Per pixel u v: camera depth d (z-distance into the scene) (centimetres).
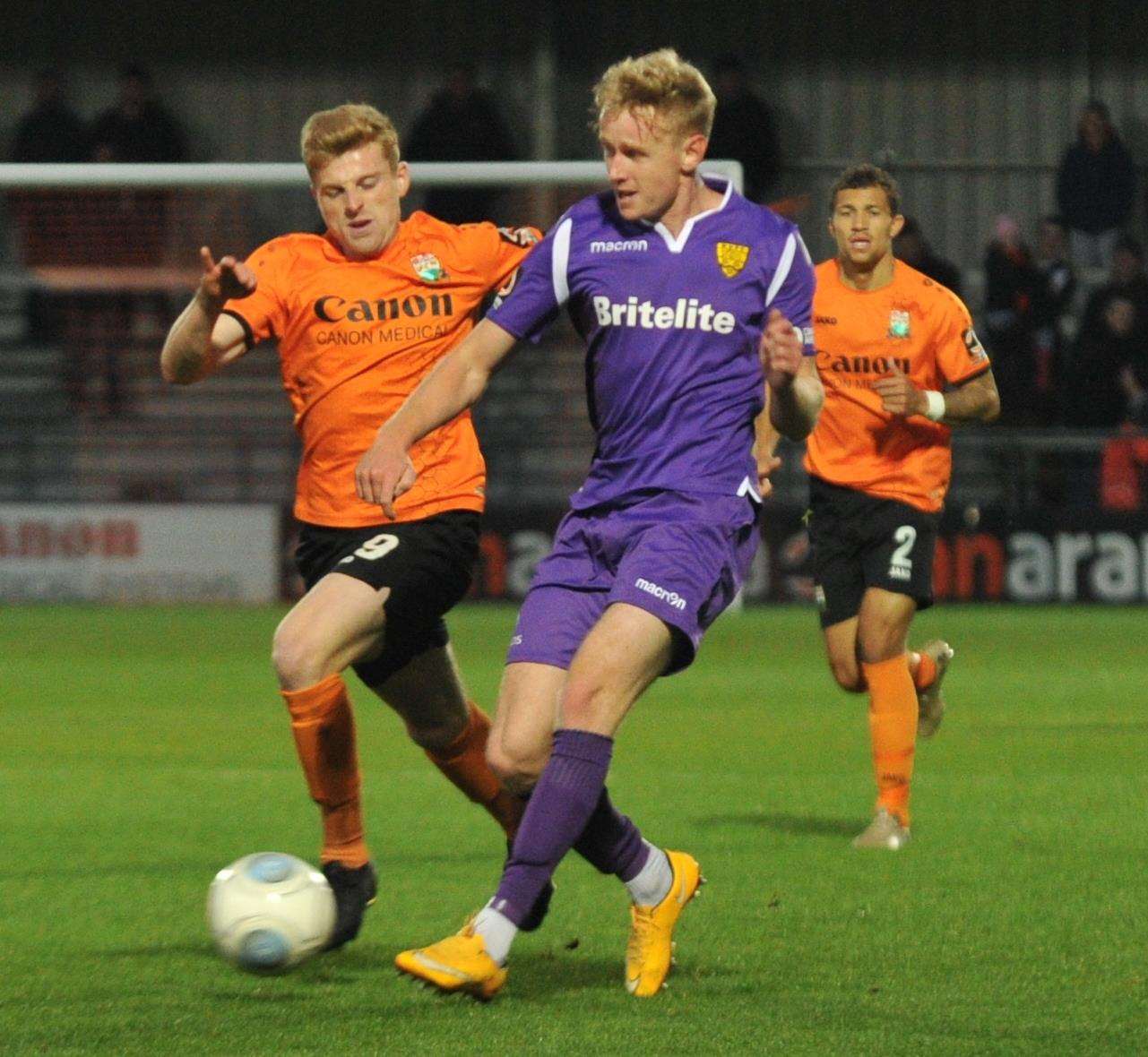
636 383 1476
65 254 6681
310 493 1748
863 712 3516
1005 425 6269
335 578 1647
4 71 7375
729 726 3322
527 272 1493
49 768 2814
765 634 5250
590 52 7288
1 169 3641
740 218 1485
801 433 1480
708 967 1552
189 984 1507
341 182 1695
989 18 7156
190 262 6738
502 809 1795
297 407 1756
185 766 2833
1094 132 6344
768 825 2292
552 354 6881
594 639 1416
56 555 6181
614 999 1449
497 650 4659
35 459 6819
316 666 1595
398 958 1373
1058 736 3148
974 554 6116
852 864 2028
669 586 1423
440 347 1734
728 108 6291
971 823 2295
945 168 6262
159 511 6175
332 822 1638
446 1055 1279
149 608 6072
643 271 1465
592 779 1403
